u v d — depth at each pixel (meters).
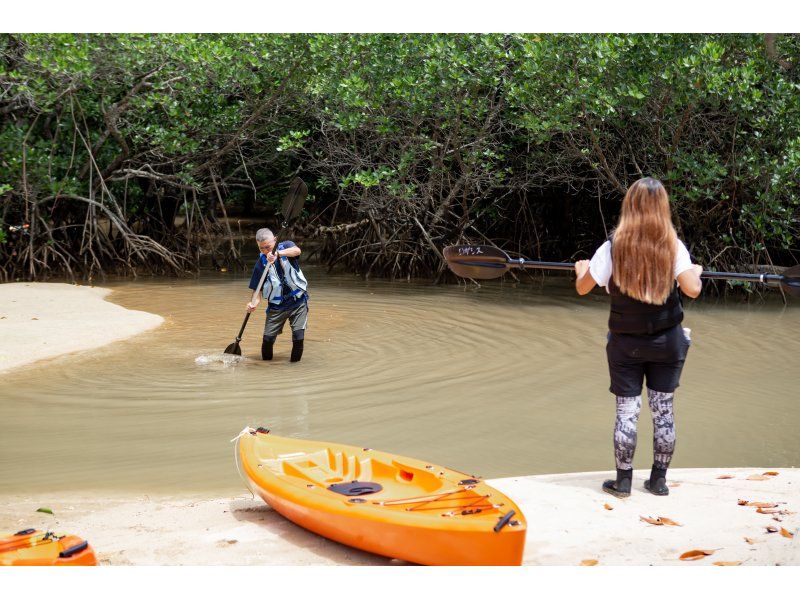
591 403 6.86
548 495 4.25
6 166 15.30
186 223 17.70
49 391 7.15
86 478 5.00
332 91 14.56
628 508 4.04
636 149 14.73
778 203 12.70
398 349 9.07
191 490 4.79
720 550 3.47
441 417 6.41
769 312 12.20
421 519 3.36
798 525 3.76
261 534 3.86
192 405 6.73
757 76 11.54
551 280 15.85
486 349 9.09
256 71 15.46
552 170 16.42
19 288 13.41
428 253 15.98
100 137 16.75
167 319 10.89
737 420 6.38
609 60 12.09
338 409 6.63
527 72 12.14
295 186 9.27
